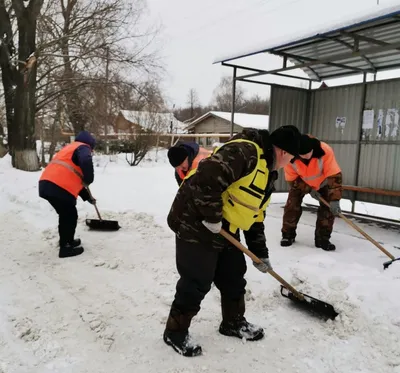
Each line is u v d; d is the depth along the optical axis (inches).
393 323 107.7
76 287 142.3
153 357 99.0
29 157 471.8
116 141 796.0
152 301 131.1
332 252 174.6
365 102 262.5
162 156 786.2
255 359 98.5
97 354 100.6
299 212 185.5
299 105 295.0
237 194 92.3
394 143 246.5
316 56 260.7
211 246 95.3
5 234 212.8
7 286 142.9
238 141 91.9
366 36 215.9
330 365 95.7
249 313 121.6
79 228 219.0
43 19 488.7
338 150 280.8
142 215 241.0
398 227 228.7
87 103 561.3
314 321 117.0
